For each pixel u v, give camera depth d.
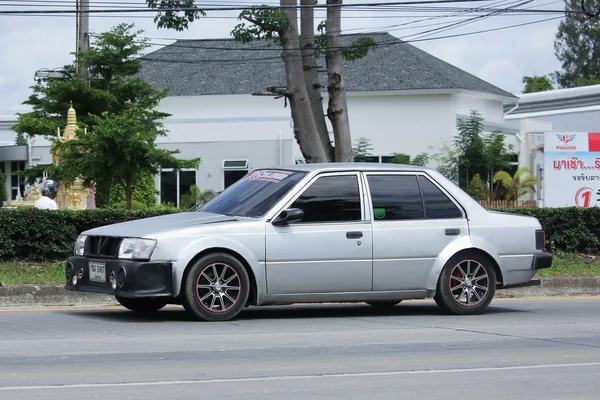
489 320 12.95
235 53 56.12
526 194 44.69
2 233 17.81
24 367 8.77
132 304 13.43
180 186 45.53
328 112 24.38
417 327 12.04
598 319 13.22
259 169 13.56
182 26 23.80
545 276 18.47
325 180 12.72
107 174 28.69
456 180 45.38
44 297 15.07
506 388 8.01
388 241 12.78
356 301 12.92
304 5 23.53
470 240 13.28
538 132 47.88
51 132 43.09
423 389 7.91
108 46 43.28
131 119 28.34
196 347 10.07
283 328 11.79
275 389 7.83
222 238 12.00
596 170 28.41
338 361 9.28
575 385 8.20
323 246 12.43
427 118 49.59
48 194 19.08
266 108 53.44
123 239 11.88
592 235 21.84
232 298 12.21
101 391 7.66
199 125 45.16
